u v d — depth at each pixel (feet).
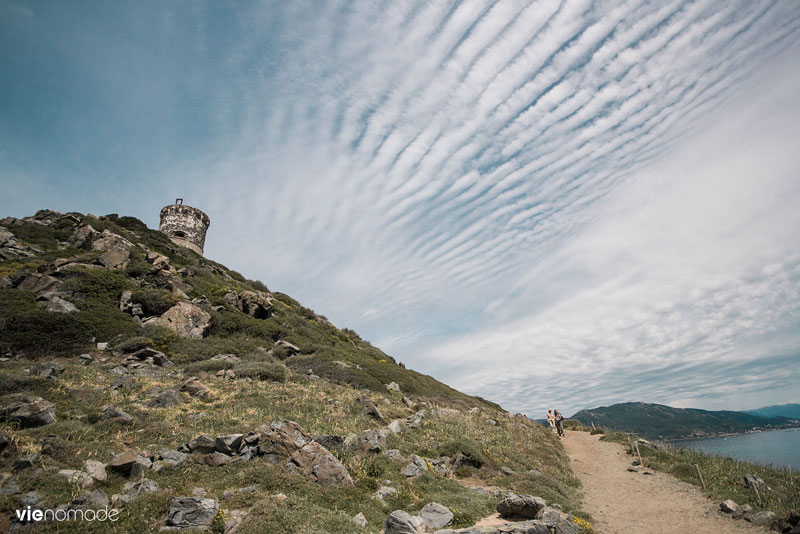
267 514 32.17
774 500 48.70
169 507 32.01
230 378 81.46
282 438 45.78
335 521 32.73
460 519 37.45
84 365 77.77
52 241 147.95
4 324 86.02
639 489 58.59
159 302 113.50
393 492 41.96
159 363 88.79
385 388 106.32
